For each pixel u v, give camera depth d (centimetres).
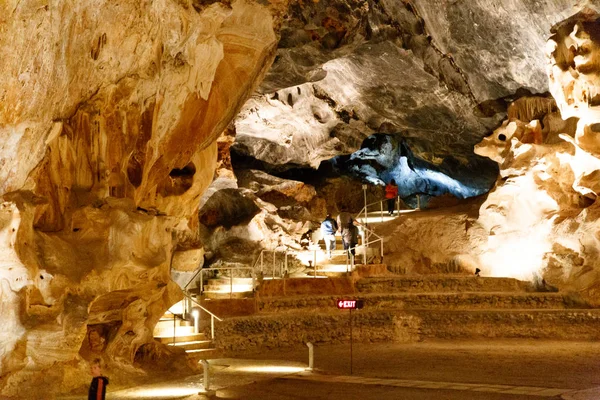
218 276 2120
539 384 1073
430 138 2655
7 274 834
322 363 1356
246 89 1458
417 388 1051
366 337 1678
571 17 1822
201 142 1346
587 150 1792
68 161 953
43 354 887
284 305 1744
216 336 1504
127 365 1157
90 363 1056
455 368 1254
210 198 2334
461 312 1717
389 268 2216
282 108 2511
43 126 859
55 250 887
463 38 2114
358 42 2186
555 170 1977
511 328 1681
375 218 2539
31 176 872
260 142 2700
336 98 2542
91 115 988
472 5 2008
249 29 1312
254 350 1546
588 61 1741
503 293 1856
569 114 1842
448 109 2417
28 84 808
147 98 1098
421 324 1706
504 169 2088
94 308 1072
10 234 818
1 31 753
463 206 2402
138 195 1151
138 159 1124
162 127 1188
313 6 2045
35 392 905
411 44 2231
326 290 1897
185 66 1140
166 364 1244
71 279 897
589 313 1669
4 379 874
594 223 1795
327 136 2658
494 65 2142
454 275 2061
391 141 2986
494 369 1235
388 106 2517
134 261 998
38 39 797
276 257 2214
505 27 2002
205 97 1275
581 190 1867
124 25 948
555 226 1911
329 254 2230
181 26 1070
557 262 1875
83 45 896
